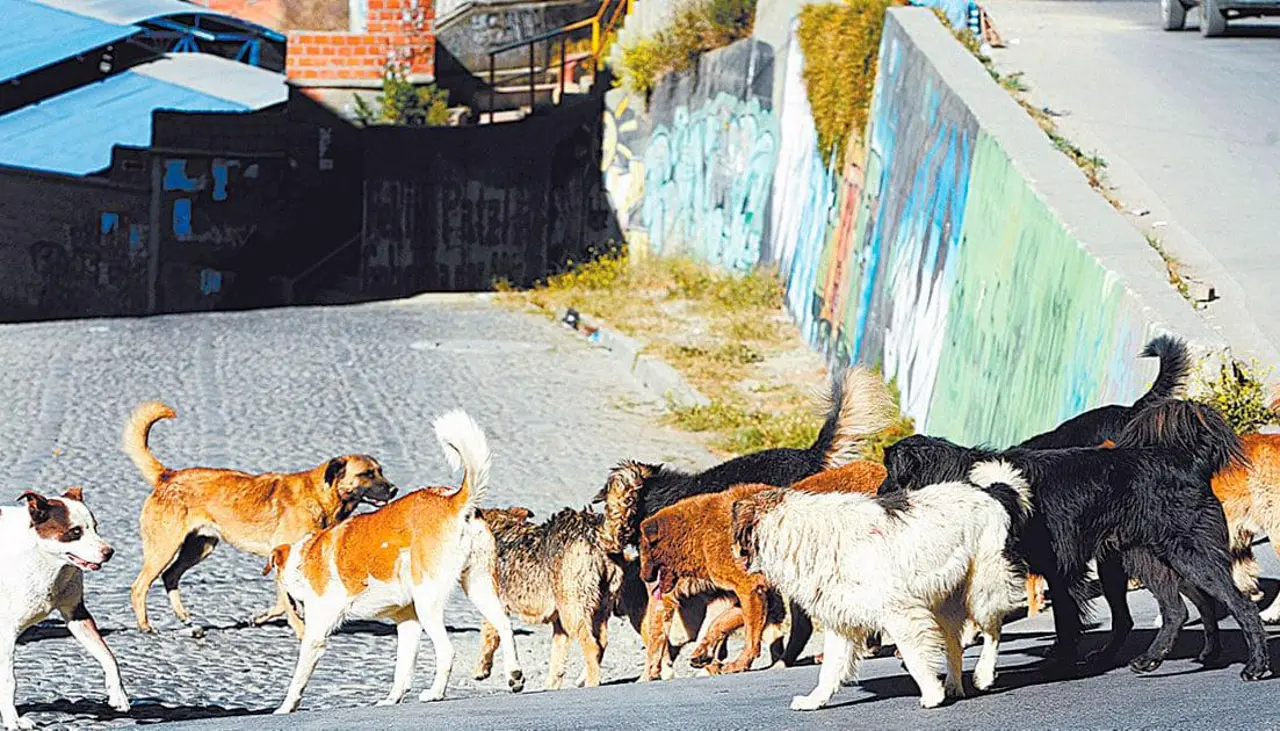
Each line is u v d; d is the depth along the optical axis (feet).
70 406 63.52
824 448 32.76
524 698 27.94
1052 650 28.17
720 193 91.61
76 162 108.88
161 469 36.63
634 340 77.77
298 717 26.37
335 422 61.87
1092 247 39.24
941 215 54.65
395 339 80.48
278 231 112.06
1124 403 34.65
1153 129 59.21
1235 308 41.01
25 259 105.09
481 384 69.87
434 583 28.81
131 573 41.29
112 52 126.82
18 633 26.91
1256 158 55.11
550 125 103.40
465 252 105.40
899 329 58.95
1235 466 26.78
